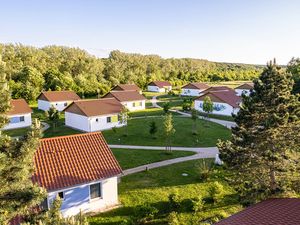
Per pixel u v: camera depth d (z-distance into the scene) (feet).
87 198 69.97
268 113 66.69
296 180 63.67
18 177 32.83
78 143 76.69
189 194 81.61
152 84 382.83
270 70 67.67
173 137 147.13
